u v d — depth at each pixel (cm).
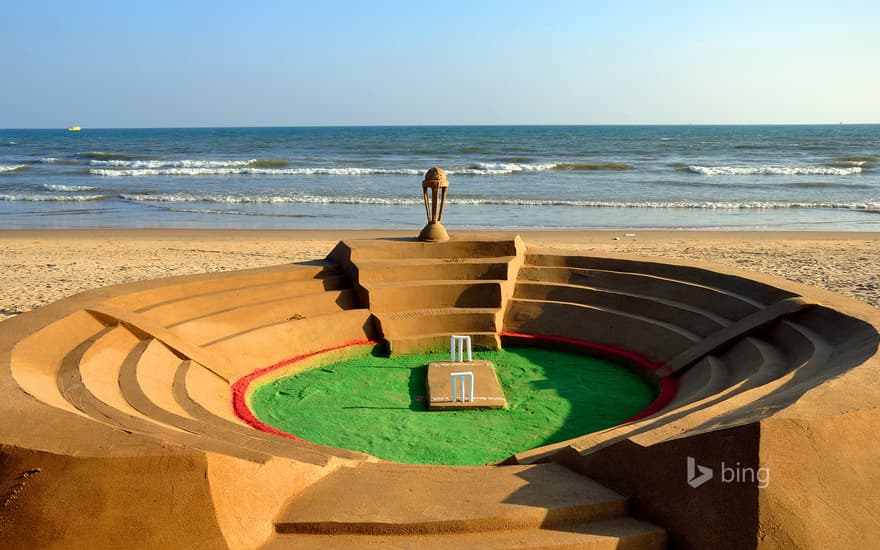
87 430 450
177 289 980
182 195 3466
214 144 8662
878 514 429
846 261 1734
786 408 466
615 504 471
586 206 3138
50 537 402
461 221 2706
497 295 1088
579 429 786
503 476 516
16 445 424
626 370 977
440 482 501
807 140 9131
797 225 2588
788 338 826
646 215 2864
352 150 7156
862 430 457
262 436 621
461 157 6131
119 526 401
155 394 719
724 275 1022
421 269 1111
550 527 451
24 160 5672
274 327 990
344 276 1139
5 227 2561
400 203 3241
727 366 851
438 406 834
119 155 6128
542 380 941
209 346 905
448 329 1061
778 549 404
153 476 404
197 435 524
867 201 3172
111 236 2319
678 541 445
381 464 554
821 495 422
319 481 497
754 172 4622
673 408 735
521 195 3491
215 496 403
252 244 2144
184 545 398
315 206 3184
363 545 420
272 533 435
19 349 676
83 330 794
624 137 10812
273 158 6031
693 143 8456
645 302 1053
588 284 1137
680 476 446
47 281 1540
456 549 415
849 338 743
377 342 1041
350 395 886
